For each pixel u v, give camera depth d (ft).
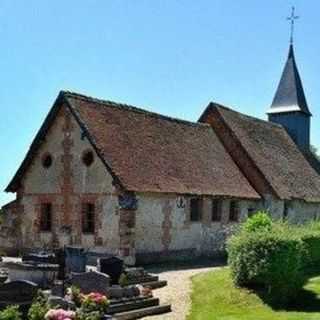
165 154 103.71
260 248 61.98
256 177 123.44
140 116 107.76
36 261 73.05
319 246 80.23
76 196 95.86
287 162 143.33
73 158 96.73
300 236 68.54
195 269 87.86
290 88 166.81
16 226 103.76
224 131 128.16
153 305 61.00
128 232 88.33
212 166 114.62
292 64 168.35
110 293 59.57
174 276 79.66
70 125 97.30
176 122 117.08
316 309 58.65
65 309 53.16
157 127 109.40
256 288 64.08
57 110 98.17
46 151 100.68
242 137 129.49
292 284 61.41
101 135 94.22
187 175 103.65
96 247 92.22
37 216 101.24
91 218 94.32
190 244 101.86
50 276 64.64
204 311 59.62
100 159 92.43
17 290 52.39
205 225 105.70
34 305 49.52
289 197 126.52
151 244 93.04
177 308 61.57
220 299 62.95
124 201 88.33
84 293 59.72
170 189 95.81
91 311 52.70
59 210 98.17
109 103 103.55
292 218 131.34
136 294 61.52
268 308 59.41
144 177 93.15
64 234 96.84
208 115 130.72
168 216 96.84
